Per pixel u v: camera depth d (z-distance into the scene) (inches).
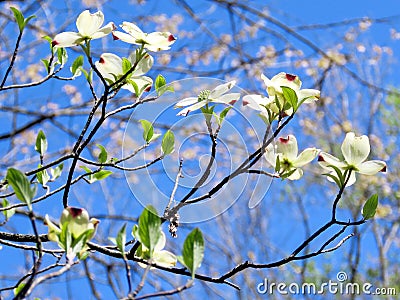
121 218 132.6
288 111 50.4
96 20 49.9
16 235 52.9
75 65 56.5
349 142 50.1
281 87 49.3
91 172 54.6
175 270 49.9
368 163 49.9
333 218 50.0
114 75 51.4
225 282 50.4
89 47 50.0
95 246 50.8
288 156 50.4
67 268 42.6
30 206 41.8
